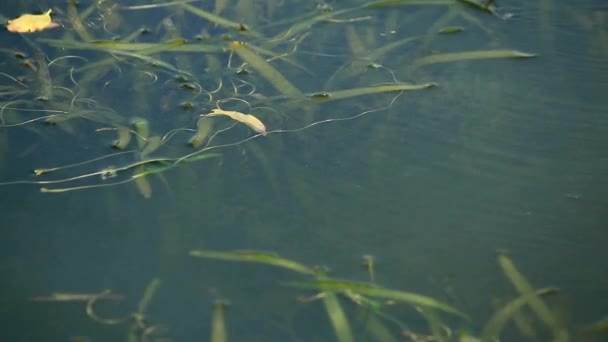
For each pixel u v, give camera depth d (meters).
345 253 0.72
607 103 0.83
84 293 0.69
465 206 0.75
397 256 0.72
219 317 0.67
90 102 0.85
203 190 0.76
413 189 0.76
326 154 0.79
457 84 0.86
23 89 0.86
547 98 0.84
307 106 0.84
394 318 0.68
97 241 0.72
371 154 0.79
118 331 0.67
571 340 0.66
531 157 0.79
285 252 0.72
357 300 0.69
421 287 0.70
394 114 0.83
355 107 0.84
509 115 0.83
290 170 0.78
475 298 0.69
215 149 0.80
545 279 0.70
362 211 0.75
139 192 0.76
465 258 0.71
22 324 0.67
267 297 0.69
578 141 0.80
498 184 0.77
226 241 0.72
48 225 0.73
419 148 0.80
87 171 0.78
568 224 0.74
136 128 0.82
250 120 0.82
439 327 0.67
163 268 0.71
